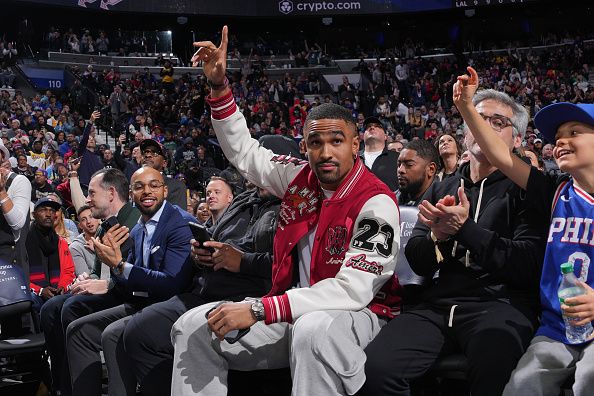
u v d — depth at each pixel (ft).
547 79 74.43
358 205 8.59
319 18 94.12
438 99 72.08
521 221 8.78
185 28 94.07
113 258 11.16
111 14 87.61
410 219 10.53
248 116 65.10
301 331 7.91
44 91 68.44
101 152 39.99
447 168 15.90
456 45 92.68
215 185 14.40
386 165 17.10
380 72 77.51
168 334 10.25
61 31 87.97
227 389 9.06
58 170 37.88
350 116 8.90
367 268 8.20
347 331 8.08
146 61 82.28
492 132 8.59
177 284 11.27
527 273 8.47
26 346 13.21
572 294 7.39
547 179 8.66
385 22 97.50
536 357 7.66
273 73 83.61
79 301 12.70
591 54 80.33
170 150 47.98
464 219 8.24
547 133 8.57
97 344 11.87
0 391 13.44
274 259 9.14
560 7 93.50
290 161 9.74
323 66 85.05
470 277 8.77
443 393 9.52
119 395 11.02
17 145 40.88
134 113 62.95
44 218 16.61
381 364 8.21
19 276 13.88
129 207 13.37
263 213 11.17
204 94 64.44
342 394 7.94
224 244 9.90
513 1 88.22
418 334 8.55
